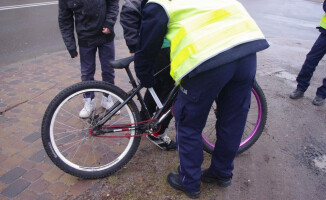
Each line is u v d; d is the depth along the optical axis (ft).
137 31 8.61
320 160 9.11
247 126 9.41
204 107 6.40
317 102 12.44
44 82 13.71
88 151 9.10
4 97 12.11
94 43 9.95
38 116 10.82
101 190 7.63
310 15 35.99
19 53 17.80
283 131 10.49
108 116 7.98
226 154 7.26
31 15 27.27
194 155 6.95
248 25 6.05
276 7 40.42
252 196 7.62
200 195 7.59
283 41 22.86
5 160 8.55
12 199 7.27
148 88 8.01
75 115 10.71
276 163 8.87
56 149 7.61
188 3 5.96
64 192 7.54
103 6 9.50
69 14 9.67
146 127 8.22
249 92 6.79
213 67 5.72
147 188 7.73
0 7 29.84
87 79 10.55
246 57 6.15
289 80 15.06
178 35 6.01
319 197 7.68
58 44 19.81
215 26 5.84
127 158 8.19
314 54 11.93
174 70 6.22
